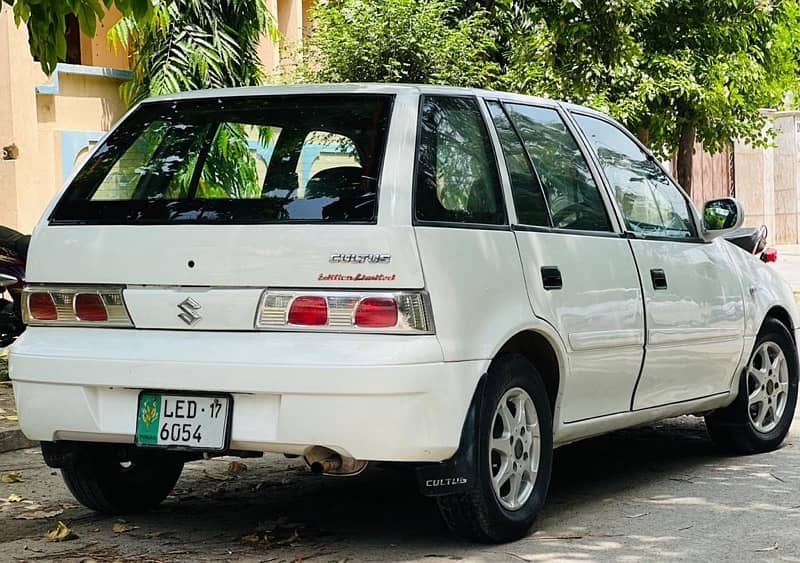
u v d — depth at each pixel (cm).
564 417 602
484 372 532
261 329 516
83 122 1466
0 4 721
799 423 894
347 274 508
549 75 1523
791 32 1819
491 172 574
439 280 515
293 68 1769
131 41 1521
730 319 734
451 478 523
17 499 663
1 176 1358
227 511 632
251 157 555
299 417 504
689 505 642
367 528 593
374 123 542
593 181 650
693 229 735
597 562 530
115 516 624
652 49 1683
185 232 534
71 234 557
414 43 1597
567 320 589
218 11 1479
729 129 1783
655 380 668
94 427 539
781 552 549
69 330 552
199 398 522
